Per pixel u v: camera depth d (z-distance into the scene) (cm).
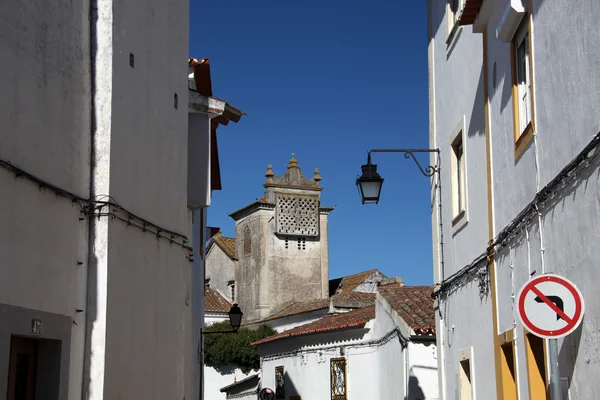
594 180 676
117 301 848
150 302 949
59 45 797
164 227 1011
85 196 833
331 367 2450
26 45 734
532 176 866
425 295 2011
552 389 647
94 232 831
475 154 1140
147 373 930
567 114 746
